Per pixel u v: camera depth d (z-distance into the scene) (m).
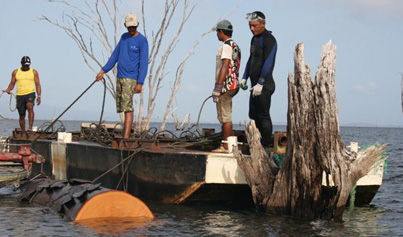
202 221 6.61
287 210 6.96
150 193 7.81
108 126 11.21
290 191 6.84
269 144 7.76
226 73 7.69
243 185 7.39
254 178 7.07
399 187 11.12
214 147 8.64
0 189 9.33
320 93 6.45
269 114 7.71
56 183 7.72
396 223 6.88
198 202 7.53
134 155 8.11
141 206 6.79
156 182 7.71
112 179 8.52
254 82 7.78
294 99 6.62
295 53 6.61
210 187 7.22
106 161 8.66
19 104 12.41
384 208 8.21
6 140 12.52
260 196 7.11
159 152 7.66
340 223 6.66
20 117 12.59
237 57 7.88
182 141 8.98
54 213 6.95
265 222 6.60
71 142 10.03
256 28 7.68
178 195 7.39
